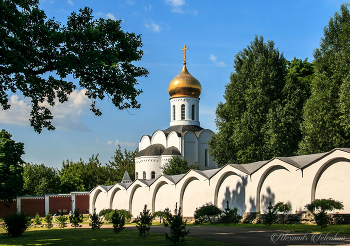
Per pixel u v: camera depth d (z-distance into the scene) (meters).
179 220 16.70
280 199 28.27
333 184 24.78
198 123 62.62
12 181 46.12
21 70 17.02
